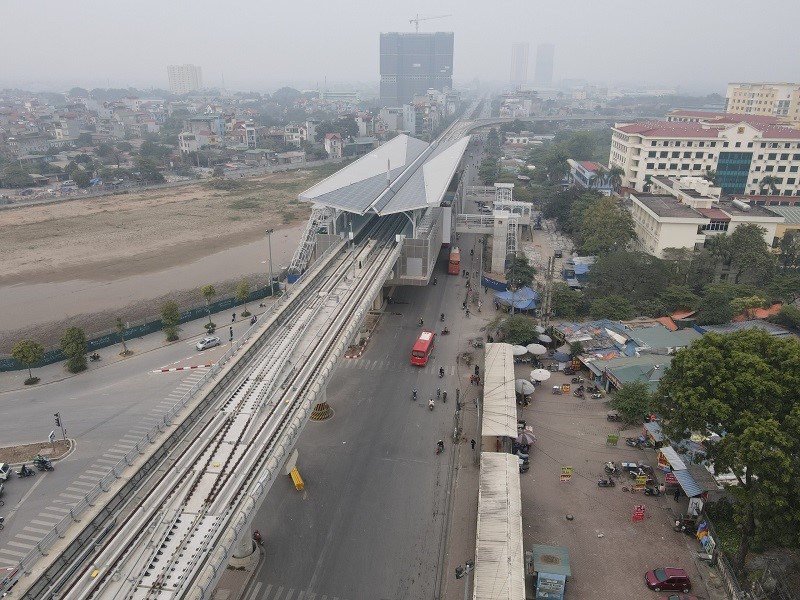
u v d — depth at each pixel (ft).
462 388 278.67
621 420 249.55
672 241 413.39
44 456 222.69
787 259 403.95
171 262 485.15
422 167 512.22
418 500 202.49
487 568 154.51
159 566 125.80
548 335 321.93
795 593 160.25
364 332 336.29
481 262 465.47
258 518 192.54
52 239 549.13
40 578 119.44
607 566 173.88
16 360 286.05
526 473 216.54
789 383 166.30
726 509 190.39
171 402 263.70
